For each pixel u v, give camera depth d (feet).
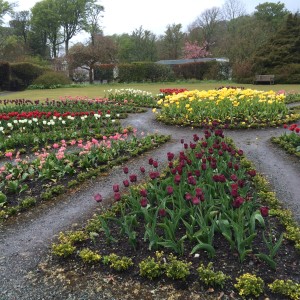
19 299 12.84
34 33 239.30
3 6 192.75
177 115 46.88
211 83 128.77
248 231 15.58
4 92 115.55
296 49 120.26
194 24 211.82
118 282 13.42
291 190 22.09
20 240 17.13
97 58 149.48
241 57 139.64
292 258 14.24
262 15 207.41
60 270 14.40
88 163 26.76
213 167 18.61
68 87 126.93
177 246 14.56
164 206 16.39
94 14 216.54
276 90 90.79
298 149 30.25
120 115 51.01
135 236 15.48
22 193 22.53
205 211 16.35
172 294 12.62
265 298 12.14
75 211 20.12
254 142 34.65
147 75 147.13
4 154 31.71
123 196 19.77
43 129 41.24
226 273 13.38
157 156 30.40
